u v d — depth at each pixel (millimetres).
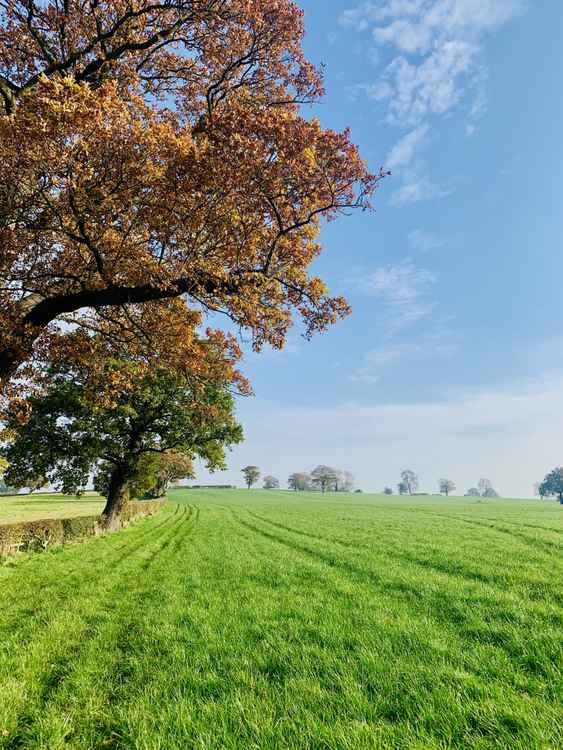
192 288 12961
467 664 6254
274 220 13320
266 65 17359
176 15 16453
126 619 9562
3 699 5488
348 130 11680
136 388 30016
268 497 142000
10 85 14156
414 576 13289
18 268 13375
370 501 125875
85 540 27469
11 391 14055
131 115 11781
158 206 11570
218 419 34469
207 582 13688
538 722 4430
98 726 4992
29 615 10242
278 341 15422
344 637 7652
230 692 5594
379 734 4395
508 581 12305
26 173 10492
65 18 14922
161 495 93812
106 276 12625
